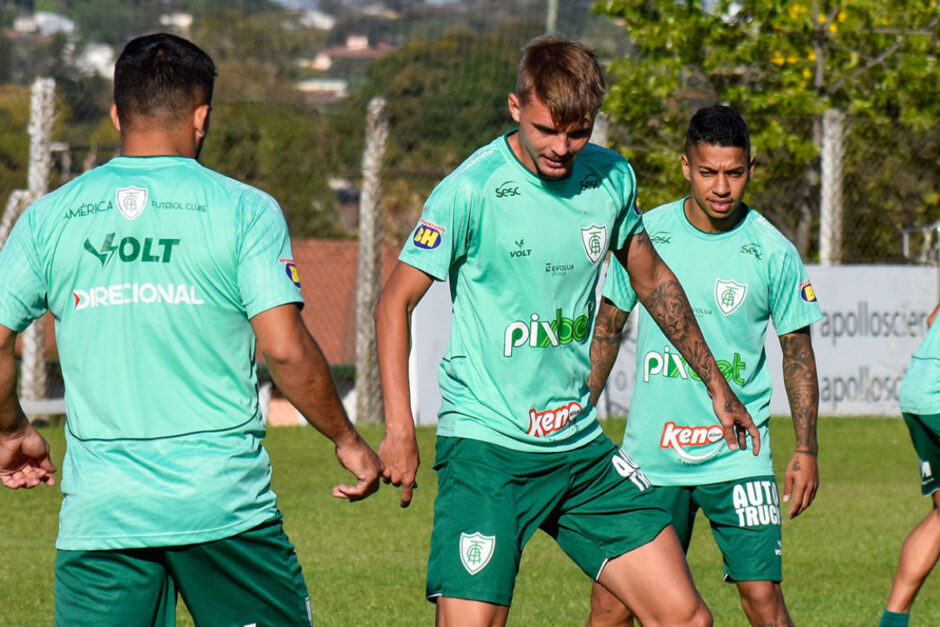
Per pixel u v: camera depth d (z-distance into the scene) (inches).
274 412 1609.3
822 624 703.1
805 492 571.5
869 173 1734.7
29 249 397.1
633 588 475.5
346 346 1723.7
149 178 393.7
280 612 401.7
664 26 1825.8
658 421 582.9
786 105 1806.1
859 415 1550.2
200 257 386.9
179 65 401.7
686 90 1921.8
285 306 387.9
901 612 641.0
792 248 588.7
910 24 1940.2
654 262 506.9
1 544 891.4
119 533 381.1
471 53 2151.8
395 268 467.8
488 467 469.1
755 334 587.2
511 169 463.8
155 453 386.0
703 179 575.8
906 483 1203.2
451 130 1961.1
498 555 458.6
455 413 478.9
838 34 1926.7
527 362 471.8
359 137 2490.2
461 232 462.9
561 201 466.9
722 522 574.6
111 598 387.5
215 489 385.4
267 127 2554.1
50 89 1435.8
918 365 660.1
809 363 582.9
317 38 3088.1
